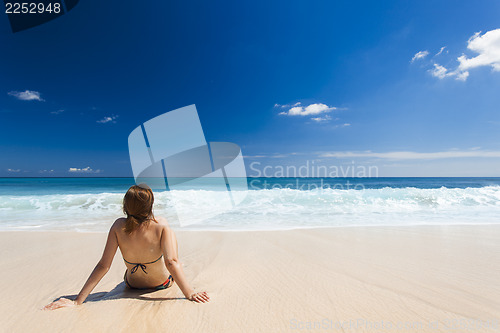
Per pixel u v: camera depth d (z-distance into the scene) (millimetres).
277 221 6691
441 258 3471
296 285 2520
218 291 2365
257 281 2643
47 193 15219
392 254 3682
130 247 2193
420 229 5480
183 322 1789
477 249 3941
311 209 8617
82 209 8719
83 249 4078
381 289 2414
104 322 1772
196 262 3357
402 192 11008
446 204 9719
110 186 21016
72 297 2266
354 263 3258
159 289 2369
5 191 16656
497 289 2432
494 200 10102
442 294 2311
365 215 7633
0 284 2652
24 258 3609
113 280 2768
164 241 2174
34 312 1938
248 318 1857
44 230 5609
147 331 1670
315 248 4023
